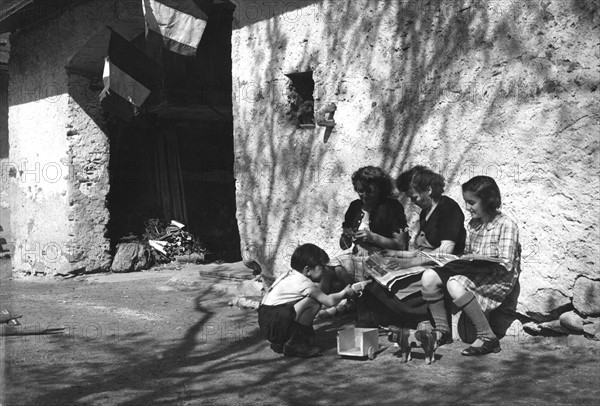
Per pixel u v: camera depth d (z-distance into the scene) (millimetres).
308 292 5680
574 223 5477
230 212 15008
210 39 12102
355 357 5547
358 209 6617
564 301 5570
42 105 12461
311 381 4973
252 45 8500
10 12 11547
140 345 6254
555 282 5602
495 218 5730
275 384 4926
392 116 6957
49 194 12320
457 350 5676
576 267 5473
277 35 8180
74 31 11477
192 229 14508
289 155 8062
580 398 4414
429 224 5996
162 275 11594
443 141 6480
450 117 6426
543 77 5688
